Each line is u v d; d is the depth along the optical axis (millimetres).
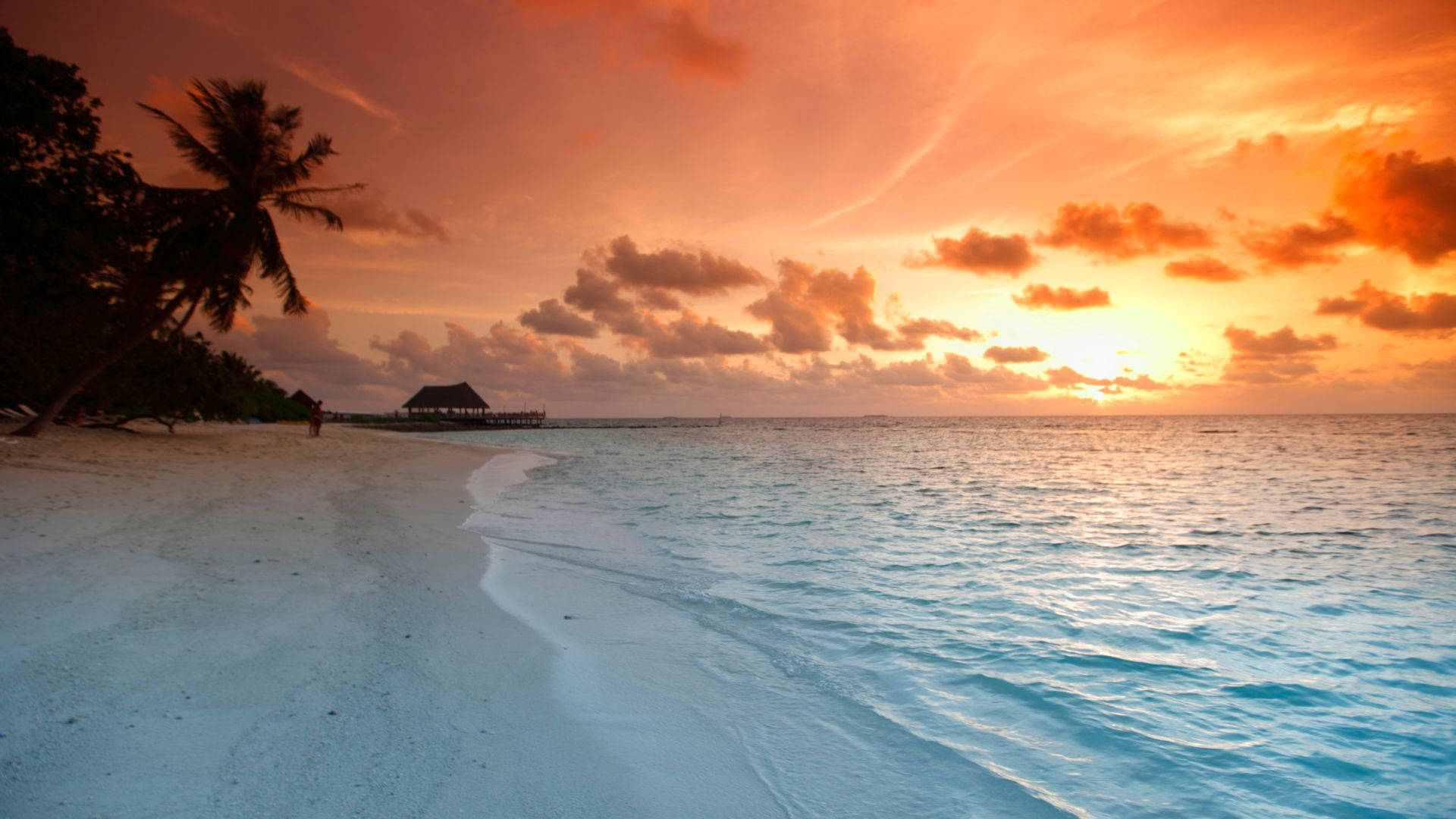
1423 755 4086
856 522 13836
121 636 4680
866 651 5836
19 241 16672
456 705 4137
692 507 15953
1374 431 76750
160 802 2881
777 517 14492
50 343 19891
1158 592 8289
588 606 6867
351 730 3676
